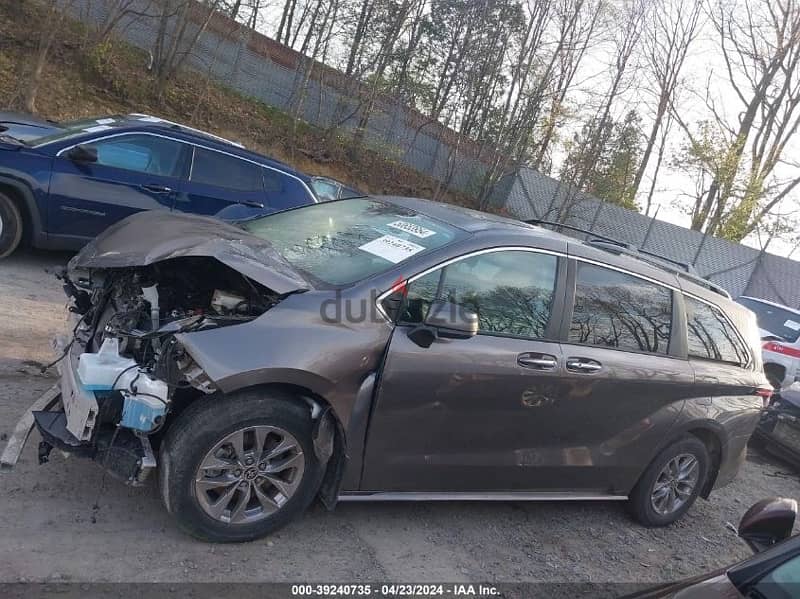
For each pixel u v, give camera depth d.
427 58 20.50
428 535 4.06
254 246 3.75
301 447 3.43
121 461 3.17
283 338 3.25
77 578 2.97
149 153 7.57
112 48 16.08
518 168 22.55
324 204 4.88
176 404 3.42
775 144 29.16
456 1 20.06
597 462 4.34
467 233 3.99
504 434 3.94
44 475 3.65
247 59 19.42
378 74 19.50
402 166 21.55
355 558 3.62
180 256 3.37
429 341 3.57
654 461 4.66
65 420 3.38
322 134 19.88
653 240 24.02
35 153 6.93
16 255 7.69
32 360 5.08
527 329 3.98
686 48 27.61
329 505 3.62
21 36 14.84
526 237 4.10
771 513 2.77
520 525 4.50
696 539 4.96
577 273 4.23
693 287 4.88
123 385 3.14
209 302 3.76
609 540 4.59
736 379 4.92
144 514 3.53
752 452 7.71
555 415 4.07
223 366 3.08
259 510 3.47
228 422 3.20
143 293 3.60
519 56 21.52
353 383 3.42
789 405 7.21
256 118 18.67
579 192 23.64
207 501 3.28
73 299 4.53
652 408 4.46
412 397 3.58
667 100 28.00
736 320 5.14
